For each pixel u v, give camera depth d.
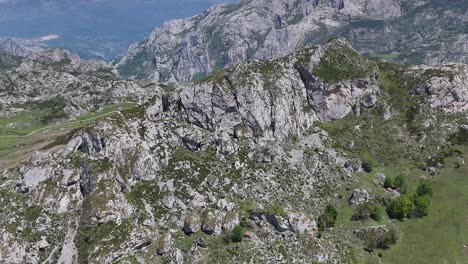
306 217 141.88
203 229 137.75
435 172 177.62
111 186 141.00
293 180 159.88
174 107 174.50
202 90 172.50
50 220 137.00
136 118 164.62
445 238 145.88
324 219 146.38
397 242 145.25
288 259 131.12
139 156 152.25
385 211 157.00
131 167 150.25
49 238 133.00
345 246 140.38
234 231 135.25
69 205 140.75
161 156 158.88
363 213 151.12
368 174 173.00
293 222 139.12
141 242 131.12
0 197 146.62
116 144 150.38
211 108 171.62
